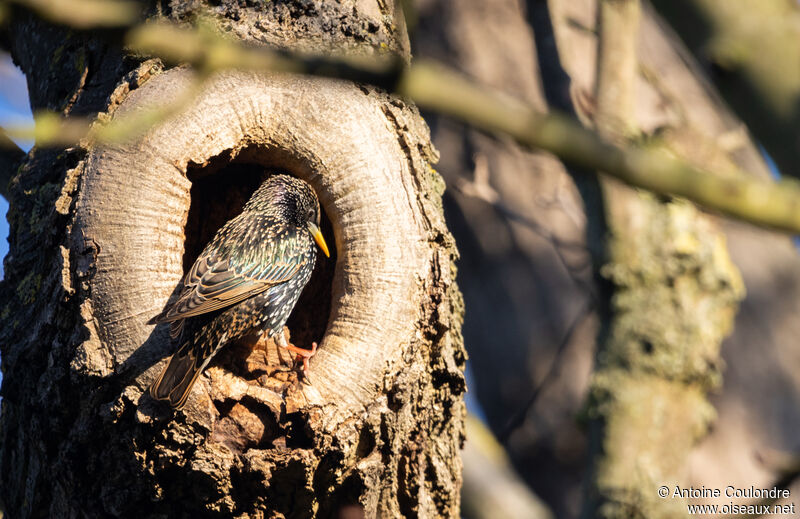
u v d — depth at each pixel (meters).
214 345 8.38
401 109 8.86
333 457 7.70
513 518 11.03
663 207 11.10
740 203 3.71
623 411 10.80
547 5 10.78
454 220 14.70
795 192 3.71
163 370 7.58
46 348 8.00
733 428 12.41
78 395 7.78
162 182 8.00
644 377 10.85
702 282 11.04
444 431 8.85
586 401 11.13
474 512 11.07
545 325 14.05
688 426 10.85
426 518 8.64
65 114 8.87
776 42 5.43
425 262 8.34
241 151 8.57
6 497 8.74
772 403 12.59
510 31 14.21
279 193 9.74
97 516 7.86
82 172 8.09
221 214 10.54
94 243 7.80
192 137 8.14
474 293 14.66
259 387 7.77
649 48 13.70
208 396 7.60
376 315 8.09
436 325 8.36
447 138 14.47
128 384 7.60
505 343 14.29
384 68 3.89
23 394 8.21
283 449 7.61
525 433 13.87
